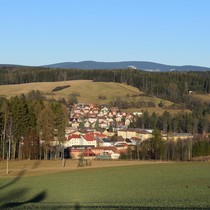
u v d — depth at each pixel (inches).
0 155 5000.0
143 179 3201.3
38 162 4739.2
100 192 2519.7
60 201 2160.4
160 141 5777.6
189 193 2378.2
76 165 4505.4
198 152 5974.4
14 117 4970.5
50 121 5108.3
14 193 2518.5
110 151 6072.8
